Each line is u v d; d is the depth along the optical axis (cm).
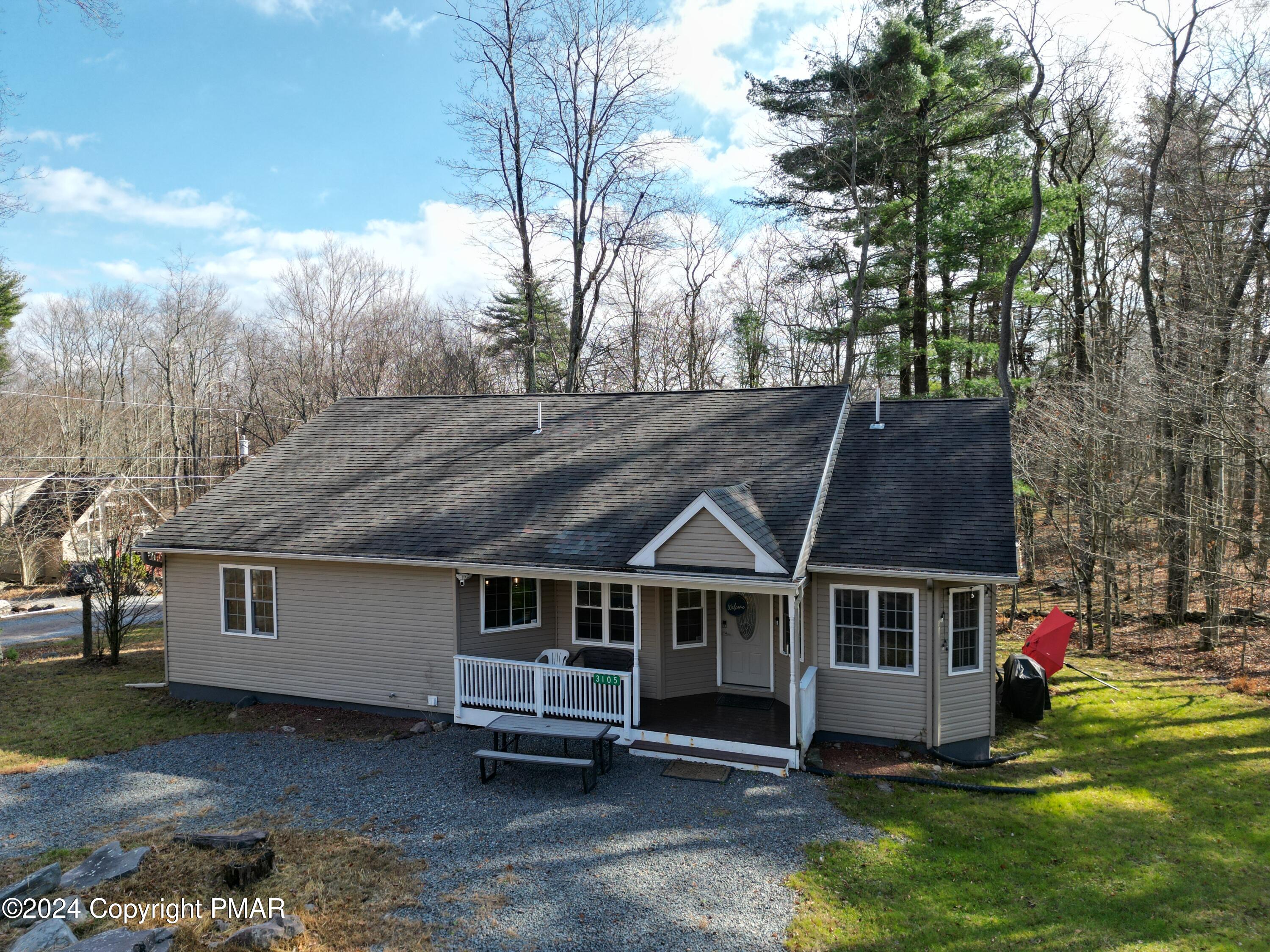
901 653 1188
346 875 818
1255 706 1425
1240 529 1711
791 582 1088
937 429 1459
